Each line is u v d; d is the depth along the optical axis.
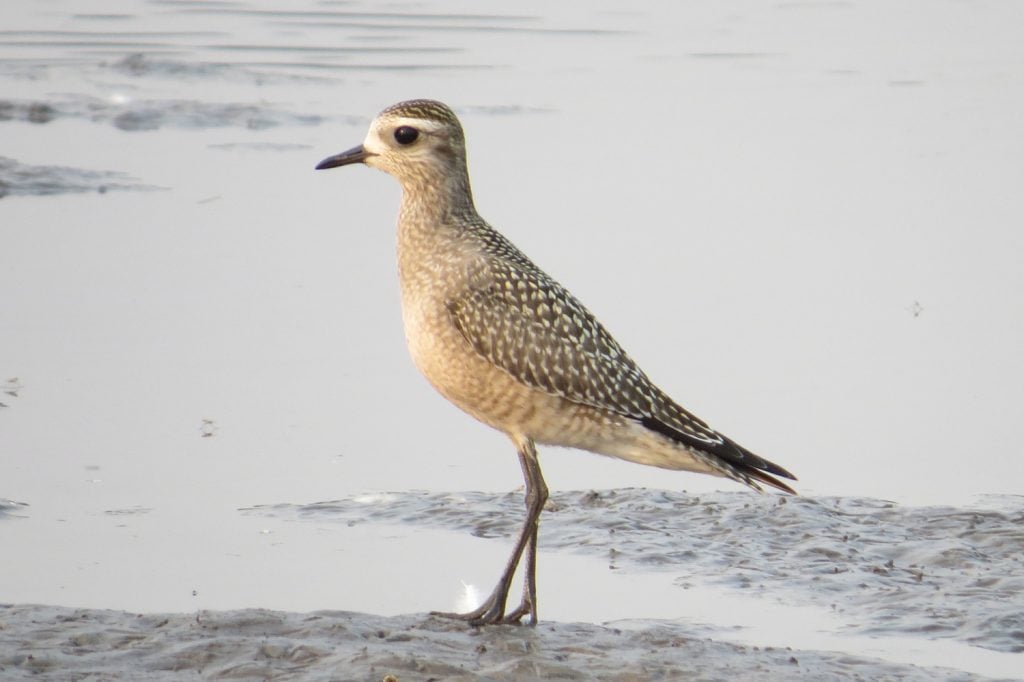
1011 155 24.33
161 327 16.92
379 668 9.02
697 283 18.66
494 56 30.98
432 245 10.90
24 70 29.22
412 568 11.59
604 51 31.61
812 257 19.70
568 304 10.74
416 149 10.97
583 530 12.49
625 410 10.60
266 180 22.59
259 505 12.81
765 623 10.67
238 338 16.67
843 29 34.25
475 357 10.65
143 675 8.91
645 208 21.33
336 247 19.75
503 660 9.46
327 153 24.09
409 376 15.91
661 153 24.08
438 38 32.81
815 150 24.48
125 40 32.09
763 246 20.00
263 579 11.26
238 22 34.44
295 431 14.48
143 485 13.10
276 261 19.19
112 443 13.96
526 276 10.73
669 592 11.23
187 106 26.64
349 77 29.28
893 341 17.09
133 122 25.83
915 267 19.36
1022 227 20.94
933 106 27.44
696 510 12.93
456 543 12.14
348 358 16.28
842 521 12.64
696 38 32.97
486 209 21.03
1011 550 12.02
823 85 28.92
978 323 17.62
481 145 24.25
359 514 12.71
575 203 21.42
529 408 10.67
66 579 11.10
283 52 31.28
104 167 23.03
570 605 10.98
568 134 25.05
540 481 10.74
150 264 18.91
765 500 13.13
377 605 10.87
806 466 14.04
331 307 17.69
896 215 21.39
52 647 9.27
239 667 8.99
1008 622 10.62
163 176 22.64
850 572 11.58
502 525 12.52
